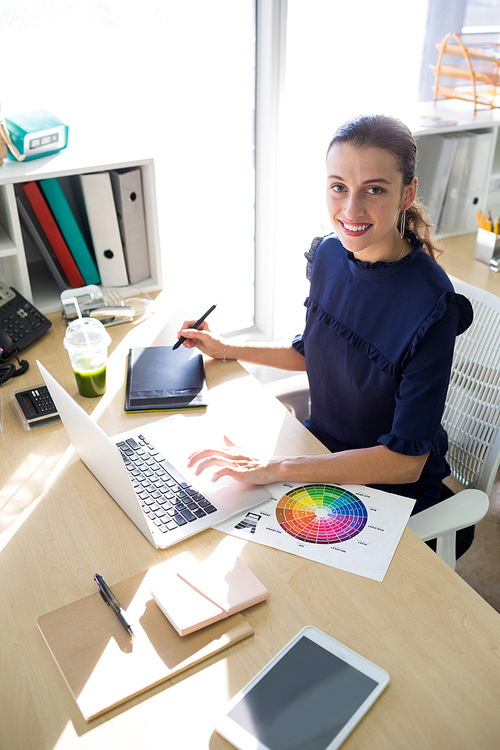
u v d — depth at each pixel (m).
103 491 1.03
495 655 0.76
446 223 2.26
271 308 2.38
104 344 1.25
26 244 1.81
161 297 1.70
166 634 0.79
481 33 2.25
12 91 1.69
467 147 2.13
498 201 2.49
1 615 0.82
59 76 1.73
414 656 0.76
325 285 1.31
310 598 0.84
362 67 2.15
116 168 1.55
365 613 0.82
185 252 2.17
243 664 0.76
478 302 1.39
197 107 1.95
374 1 2.05
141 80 1.83
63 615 0.82
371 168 1.02
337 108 2.18
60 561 0.90
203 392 1.27
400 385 1.10
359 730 0.68
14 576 0.88
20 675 0.75
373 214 1.06
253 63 1.97
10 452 1.13
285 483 1.05
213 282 2.28
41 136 1.53
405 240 1.19
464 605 0.83
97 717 0.70
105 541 0.93
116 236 1.65
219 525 0.96
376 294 1.18
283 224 2.29
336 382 1.29
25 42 1.65
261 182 2.15
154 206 1.65
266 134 2.06
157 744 0.67
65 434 1.18
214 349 1.40
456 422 1.42
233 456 1.05
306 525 0.96
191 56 1.87
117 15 1.72
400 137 1.02
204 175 2.07
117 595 0.84
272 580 0.86
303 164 2.21
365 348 1.19
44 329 1.48
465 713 0.70
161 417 1.21
